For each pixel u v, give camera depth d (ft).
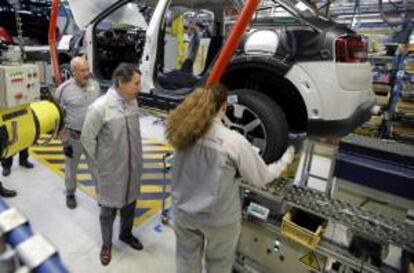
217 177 4.47
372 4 18.94
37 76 6.82
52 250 1.62
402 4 17.67
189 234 5.44
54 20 11.50
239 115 7.33
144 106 10.78
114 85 6.49
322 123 6.59
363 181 6.59
